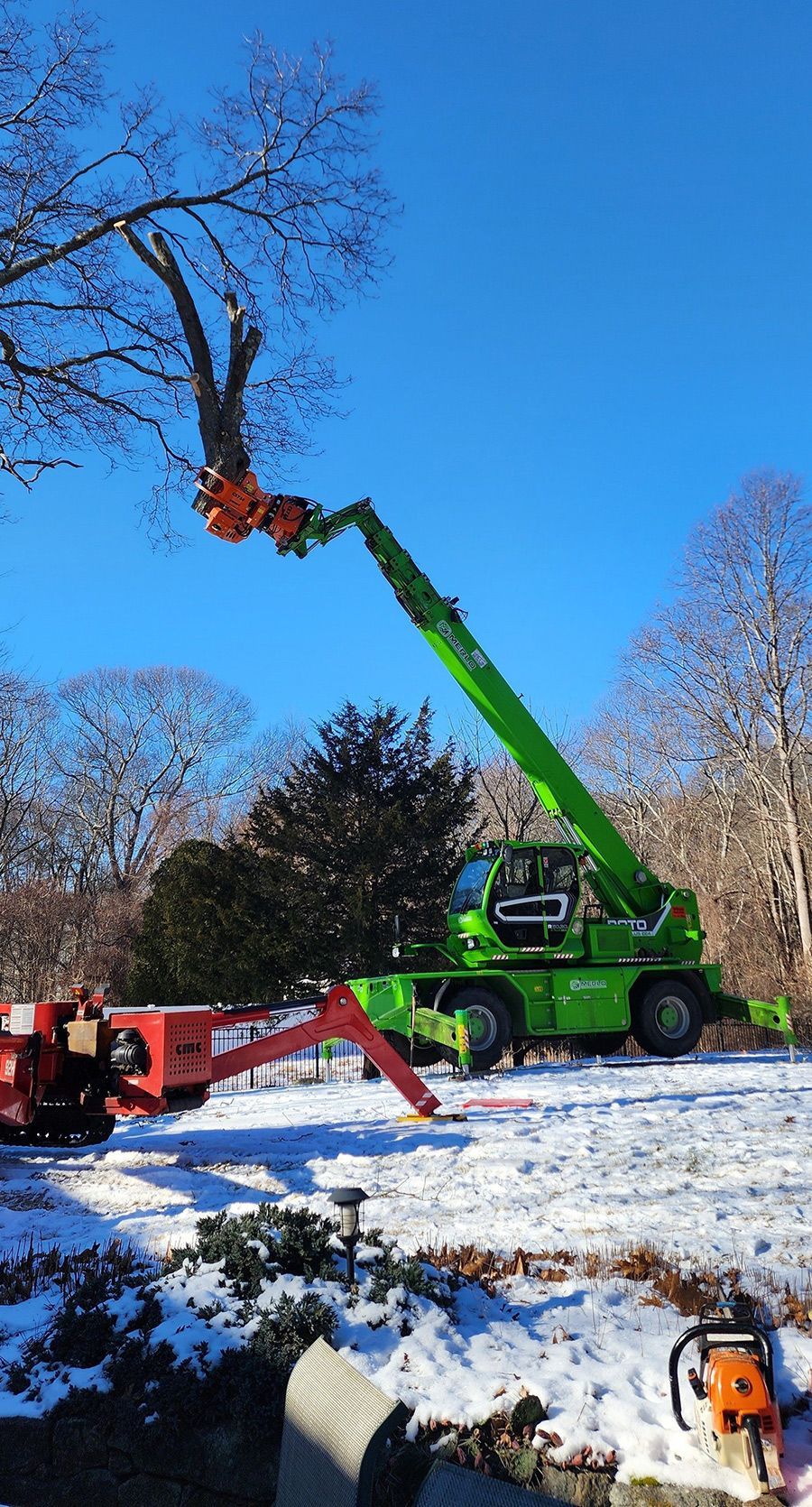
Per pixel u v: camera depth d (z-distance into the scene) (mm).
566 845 18719
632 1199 8070
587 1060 19375
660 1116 11898
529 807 44812
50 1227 8078
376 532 17141
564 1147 10250
